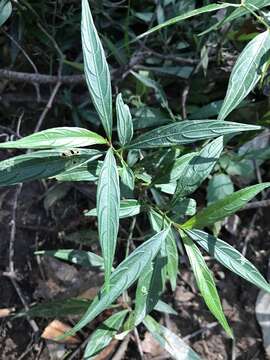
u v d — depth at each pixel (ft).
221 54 1.30
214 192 1.25
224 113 0.88
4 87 1.37
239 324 1.29
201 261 0.86
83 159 0.81
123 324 1.16
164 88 1.39
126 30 1.24
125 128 0.82
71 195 1.34
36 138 0.71
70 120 1.37
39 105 1.38
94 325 1.25
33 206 1.33
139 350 1.21
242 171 1.30
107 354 1.22
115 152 0.82
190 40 1.33
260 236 1.35
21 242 1.32
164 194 1.24
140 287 0.95
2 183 0.78
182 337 1.27
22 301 1.26
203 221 0.85
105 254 0.71
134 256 0.82
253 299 1.30
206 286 0.85
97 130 1.34
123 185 0.96
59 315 1.17
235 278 1.32
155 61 1.35
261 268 1.32
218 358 1.26
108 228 0.72
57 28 1.35
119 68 1.29
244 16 1.25
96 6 1.32
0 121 1.38
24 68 1.40
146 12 1.37
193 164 0.85
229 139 1.24
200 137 0.79
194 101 1.36
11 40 1.32
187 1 1.31
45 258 1.30
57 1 1.32
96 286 1.27
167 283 1.30
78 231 1.31
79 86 1.38
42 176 0.79
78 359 1.24
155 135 0.81
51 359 1.24
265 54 0.93
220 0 1.25
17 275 1.29
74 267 1.29
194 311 1.29
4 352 1.25
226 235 1.34
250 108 1.32
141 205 0.92
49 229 1.31
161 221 0.91
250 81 0.90
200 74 1.33
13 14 1.30
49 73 1.40
